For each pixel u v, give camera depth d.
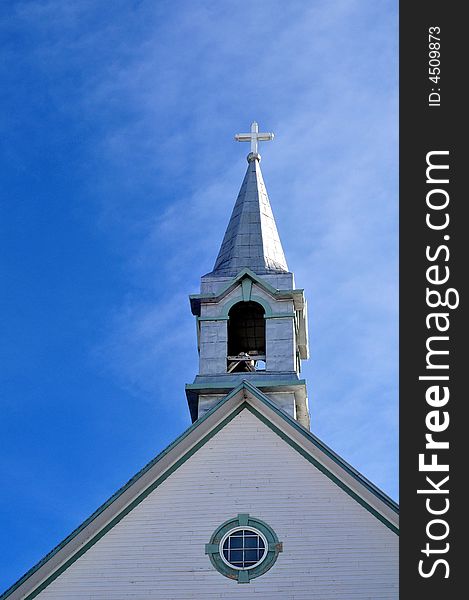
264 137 40.97
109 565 28.41
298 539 28.39
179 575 28.17
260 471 29.52
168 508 29.14
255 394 30.41
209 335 35.19
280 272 36.12
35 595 28.08
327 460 29.38
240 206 39.00
